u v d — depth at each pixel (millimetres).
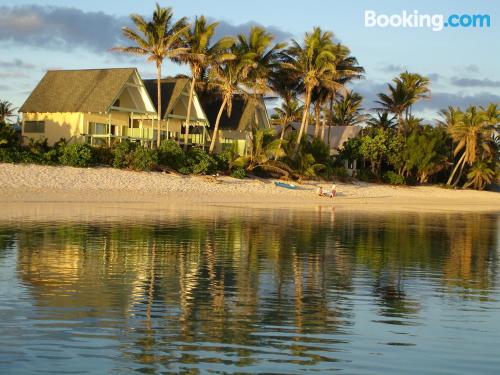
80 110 48844
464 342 8656
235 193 46000
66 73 52812
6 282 11805
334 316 9992
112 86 49875
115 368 7168
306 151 58250
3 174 38125
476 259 17625
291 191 50688
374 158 67875
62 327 8773
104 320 9242
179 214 29984
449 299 11664
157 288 11773
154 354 7707
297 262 15750
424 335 8984
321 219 30766
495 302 11461
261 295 11477
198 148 51656
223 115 62656
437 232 26312
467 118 75438
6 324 8836
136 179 43375
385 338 8766
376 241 21547
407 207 46781
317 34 58406
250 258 16156
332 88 59531
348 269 14906
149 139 51406
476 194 71938
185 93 56688
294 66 57312
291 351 8016
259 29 54094
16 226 21766
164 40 47938
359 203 48438
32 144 43688
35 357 7457
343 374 7211
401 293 12117
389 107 77500
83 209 30250
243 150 59094
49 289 11297
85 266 13930
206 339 8430
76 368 7129
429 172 71188
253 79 53344
